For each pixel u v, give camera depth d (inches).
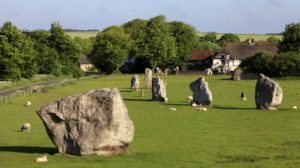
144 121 2327.8
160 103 3137.3
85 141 1459.2
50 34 7760.8
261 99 2741.1
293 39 6865.2
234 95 3663.9
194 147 1654.8
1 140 1843.0
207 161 1414.9
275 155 1494.8
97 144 1454.2
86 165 1346.0
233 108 2812.5
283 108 2765.7
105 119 1451.8
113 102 1451.8
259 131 1994.3
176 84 5054.1
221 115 2506.2
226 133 1953.7
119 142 1471.5
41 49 7017.7
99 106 1460.4
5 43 5231.3
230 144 1707.7
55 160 1417.3
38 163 1384.1
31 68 5895.7
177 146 1675.7
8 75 5255.9
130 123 1494.8
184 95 3740.2
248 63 6195.9
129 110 2775.6
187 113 2608.3
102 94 1466.5
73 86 4891.7
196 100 2989.7
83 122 1467.8
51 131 1498.5
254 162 1389.0
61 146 1492.4
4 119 2471.7
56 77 6899.6
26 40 5910.4
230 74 7170.3
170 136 1893.5
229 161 1413.6
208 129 2063.2
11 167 1343.5
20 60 5339.6
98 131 1454.2
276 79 5595.5
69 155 1473.9
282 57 5816.9
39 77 6392.7
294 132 1958.7
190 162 1400.1
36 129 2118.6
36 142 1792.6
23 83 5457.7
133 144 1713.8
